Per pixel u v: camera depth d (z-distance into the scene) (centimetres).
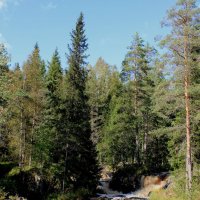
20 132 3938
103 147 5747
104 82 8400
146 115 4947
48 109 4103
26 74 4141
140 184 4506
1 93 2822
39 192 3553
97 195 4216
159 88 3072
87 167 4172
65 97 4153
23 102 3928
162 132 3091
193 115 2970
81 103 4281
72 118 4138
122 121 4869
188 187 2770
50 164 3928
